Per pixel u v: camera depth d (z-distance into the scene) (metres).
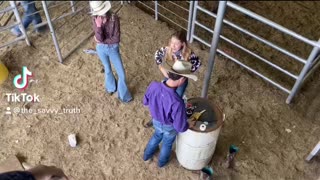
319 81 5.11
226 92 4.95
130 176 4.16
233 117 4.68
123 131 4.52
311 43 4.00
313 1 6.46
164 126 3.56
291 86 5.09
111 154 4.32
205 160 4.02
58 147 4.36
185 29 5.70
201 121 3.61
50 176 2.68
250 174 4.19
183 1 6.38
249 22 6.08
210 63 4.03
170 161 4.26
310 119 4.70
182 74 3.12
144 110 4.72
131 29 5.71
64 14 5.50
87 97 4.83
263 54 5.54
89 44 5.45
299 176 4.19
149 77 5.08
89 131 4.51
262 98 4.90
